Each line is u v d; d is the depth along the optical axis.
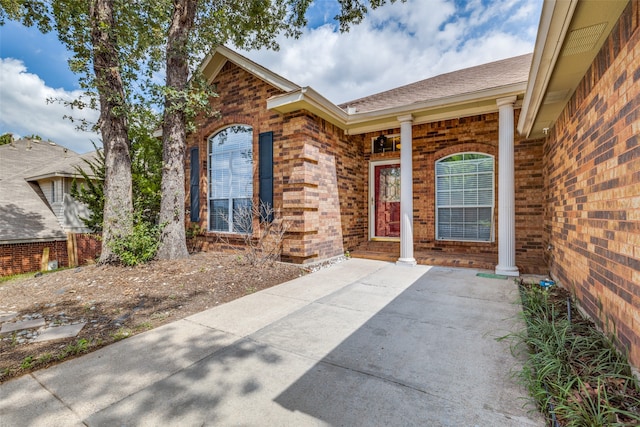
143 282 5.38
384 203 9.12
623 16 2.52
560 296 4.37
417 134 8.34
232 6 8.42
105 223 6.59
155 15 7.48
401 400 2.17
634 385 2.16
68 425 1.96
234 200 8.13
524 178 7.02
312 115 6.93
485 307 4.13
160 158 10.20
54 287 5.30
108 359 2.83
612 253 2.78
